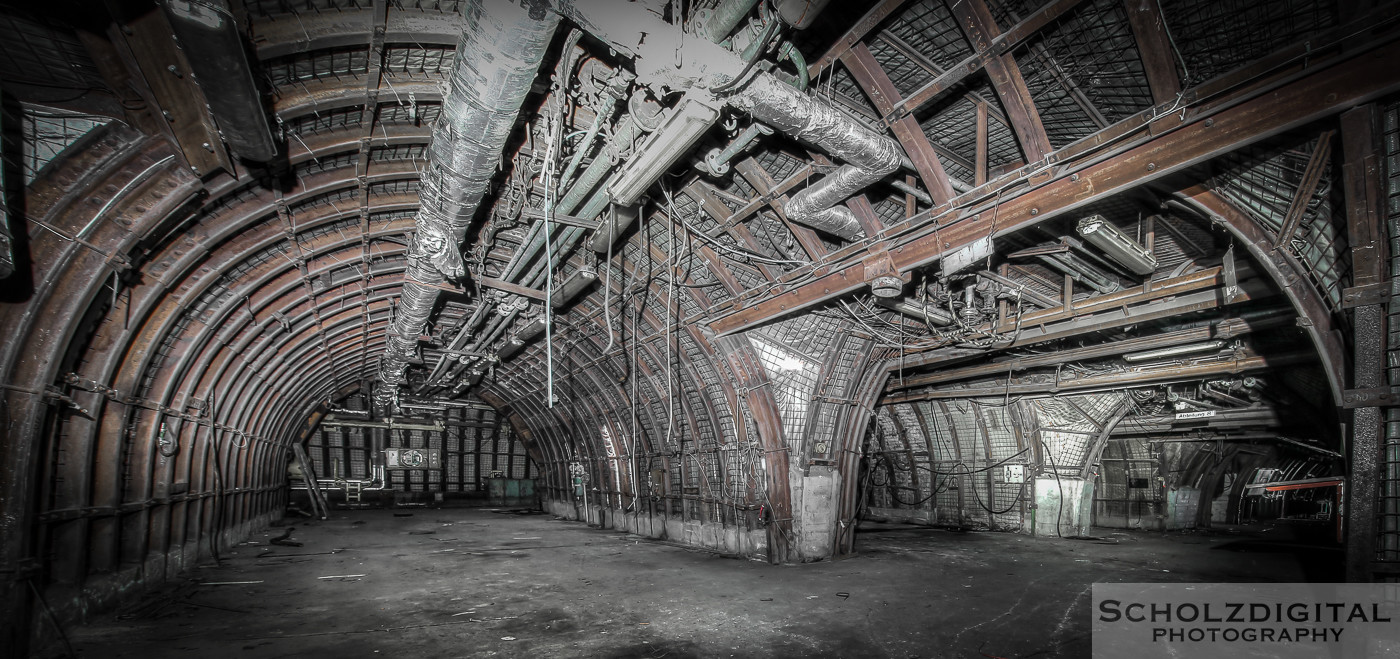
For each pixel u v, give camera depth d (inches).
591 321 540.4
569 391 795.4
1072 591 406.3
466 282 409.1
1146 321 365.4
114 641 286.8
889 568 481.1
